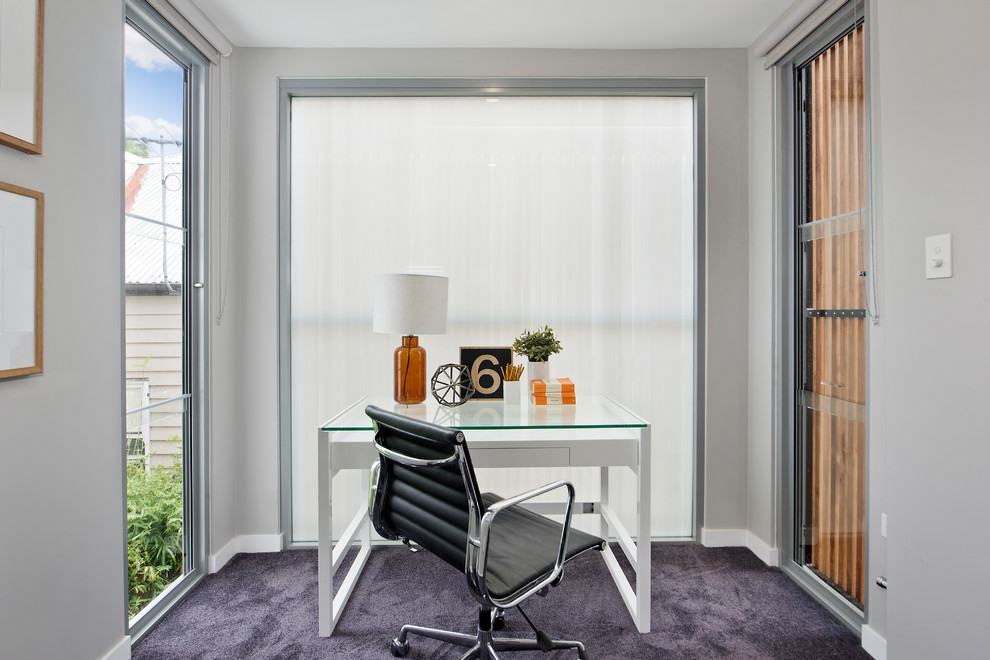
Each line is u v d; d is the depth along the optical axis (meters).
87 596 1.52
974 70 1.27
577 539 1.62
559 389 2.17
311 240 2.52
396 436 1.52
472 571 1.32
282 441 2.51
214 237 2.27
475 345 2.55
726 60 2.51
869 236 1.74
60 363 1.42
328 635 1.83
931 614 1.40
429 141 2.53
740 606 2.02
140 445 1.88
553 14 2.21
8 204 1.24
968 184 1.29
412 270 2.54
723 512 2.54
